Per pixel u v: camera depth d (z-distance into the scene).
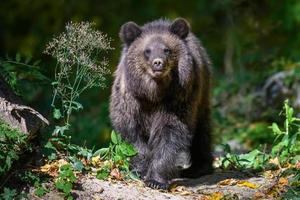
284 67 24.00
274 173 13.05
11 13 28.70
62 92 13.49
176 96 12.59
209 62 14.13
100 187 11.37
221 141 20.12
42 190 10.88
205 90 13.73
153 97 12.60
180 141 12.69
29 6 28.84
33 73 14.19
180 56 12.67
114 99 13.17
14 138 11.02
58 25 28.59
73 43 12.16
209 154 14.02
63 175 11.05
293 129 16.66
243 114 22.97
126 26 13.05
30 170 11.25
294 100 22.39
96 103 23.31
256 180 12.87
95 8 29.53
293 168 12.57
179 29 12.95
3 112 11.38
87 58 12.27
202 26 29.14
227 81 24.86
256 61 25.42
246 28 27.27
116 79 13.23
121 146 12.35
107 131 19.70
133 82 12.74
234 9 27.39
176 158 12.71
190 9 30.19
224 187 12.43
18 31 28.67
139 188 11.78
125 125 12.96
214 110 22.08
